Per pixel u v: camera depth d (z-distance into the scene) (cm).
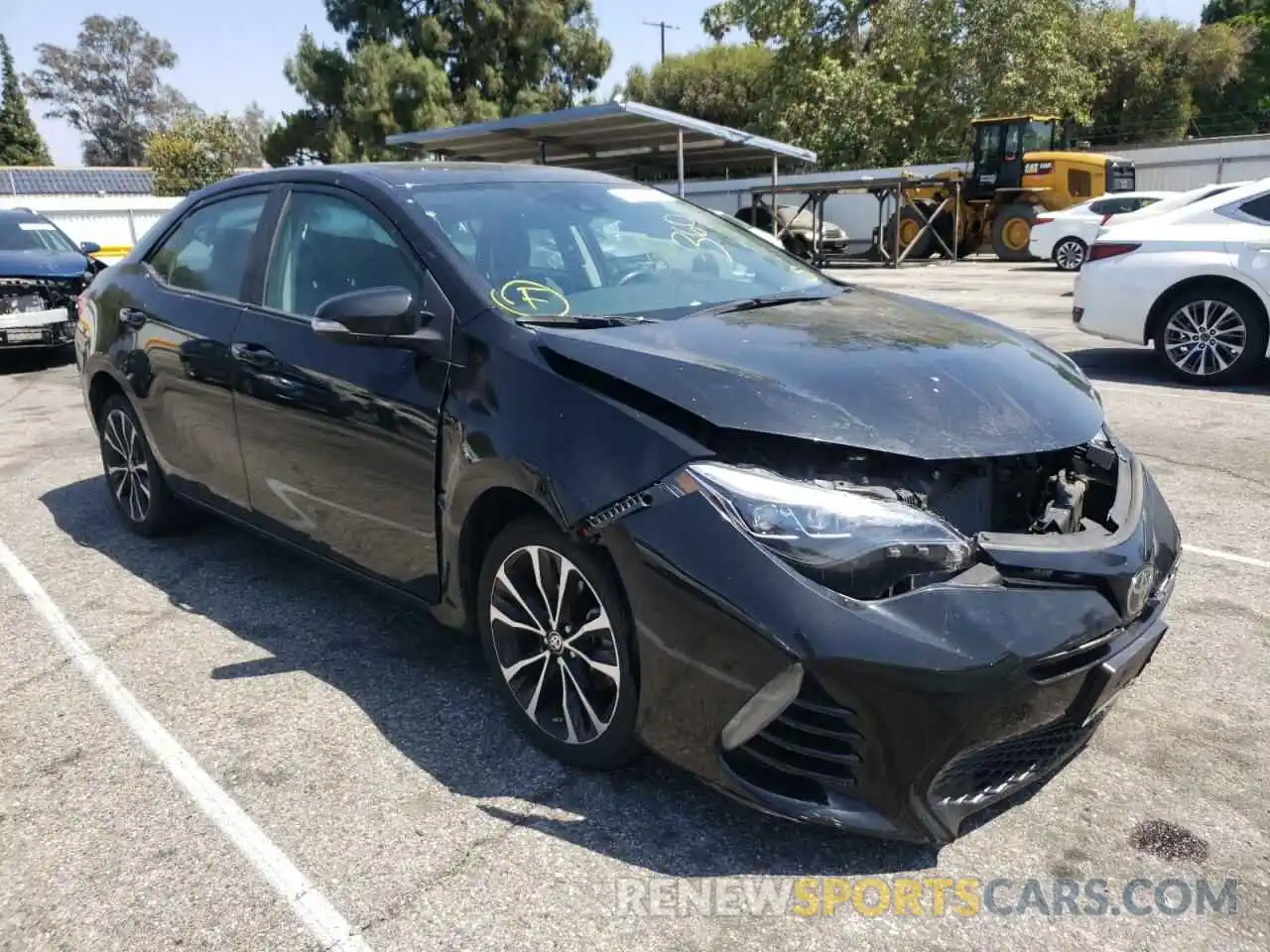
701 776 239
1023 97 3131
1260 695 314
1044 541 231
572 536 250
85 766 288
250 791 273
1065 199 2350
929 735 215
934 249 2500
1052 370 287
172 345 408
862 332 289
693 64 5203
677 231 378
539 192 366
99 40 8262
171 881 239
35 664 352
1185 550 438
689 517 230
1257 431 632
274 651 358
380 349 311
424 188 345
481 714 311
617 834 252
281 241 372
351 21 4197
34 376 1002
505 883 236
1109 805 261
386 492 312
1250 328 752
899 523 221
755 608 219
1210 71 4500
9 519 520
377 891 234
